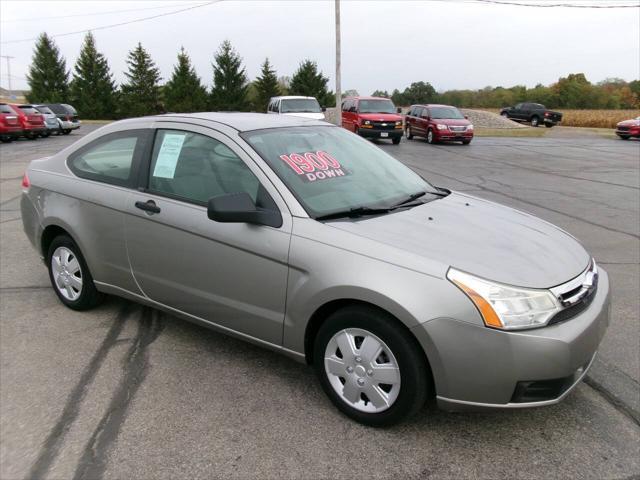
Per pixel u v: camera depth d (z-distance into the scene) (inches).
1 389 131.0
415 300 103.2
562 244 127.2
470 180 497.4
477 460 106.3
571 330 104.4
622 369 140.9
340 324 114.7
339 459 106.3
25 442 111.7
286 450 109.0
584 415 121.0
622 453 108.3
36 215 175.6
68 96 2431.1
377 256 109.4
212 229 130.5
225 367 141.6
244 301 129.0
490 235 121.7
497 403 103.5
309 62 2564.0
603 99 3435.0
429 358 104.0
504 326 100.3
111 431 115.1
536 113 1685.5
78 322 168.4
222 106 2536.9
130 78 2509.8
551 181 495.5
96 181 159.5
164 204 140.9
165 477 101.6
